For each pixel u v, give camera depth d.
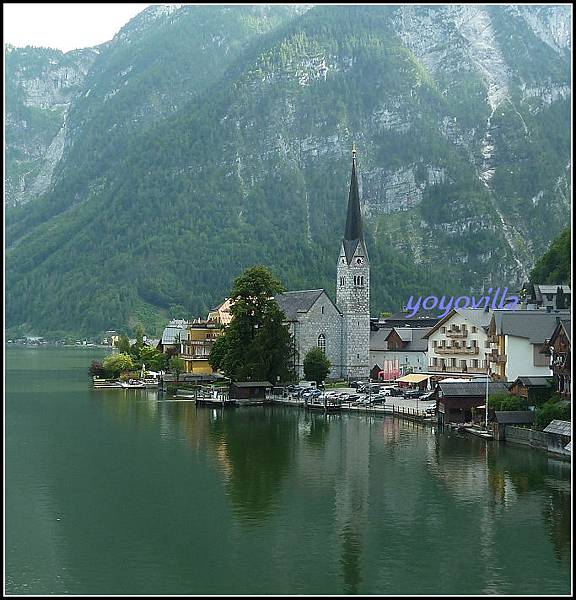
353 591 63.91
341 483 95.00
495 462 104.94
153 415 152.88
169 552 72.25
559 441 108.12
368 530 77.62
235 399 169.62
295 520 80.94
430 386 183.62
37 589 64.62
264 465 105.06
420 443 120.00
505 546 73.12
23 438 124.81
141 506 86.12
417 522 80.12
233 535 76.44
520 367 141.38
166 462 106.94
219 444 120.06
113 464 105.69
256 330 178.62
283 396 174.38
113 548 73.38
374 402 164.62
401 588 64.62
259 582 65.88
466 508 84.38
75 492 91.31
